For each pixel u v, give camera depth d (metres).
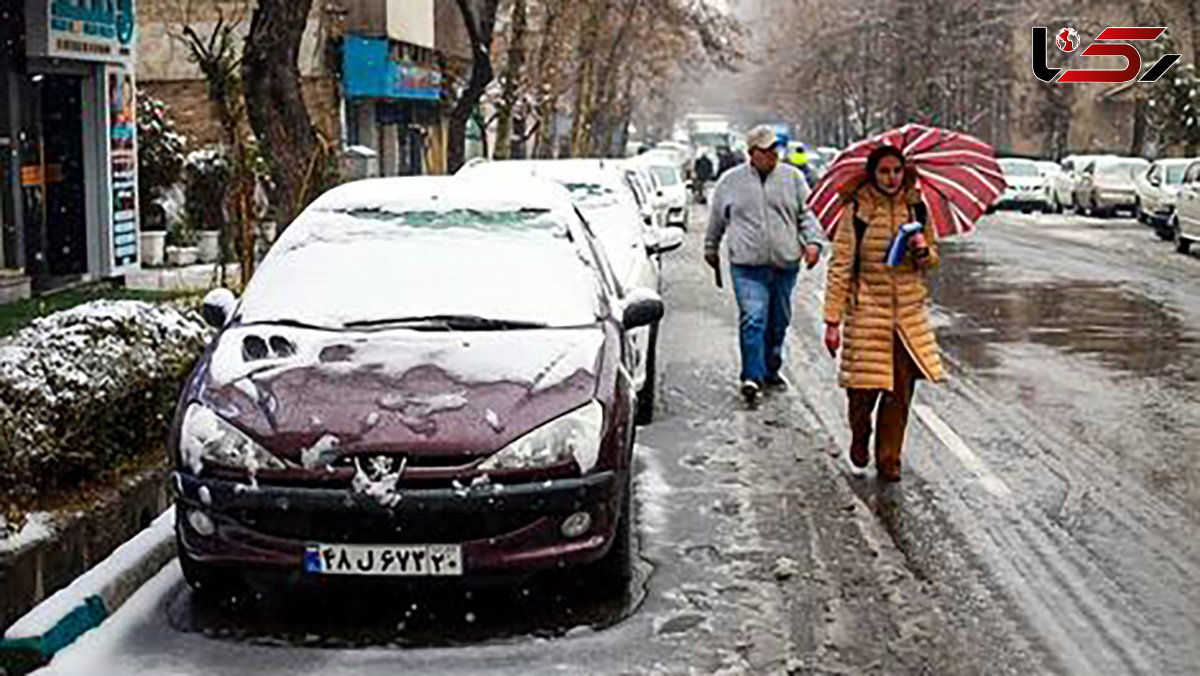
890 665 5.85
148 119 20.41
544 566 6.14
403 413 6.18
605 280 7.85
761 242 11.81
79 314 7.87
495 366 6.52
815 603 6.61
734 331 16.22
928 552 7.41
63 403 6.95
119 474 7.41
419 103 38.34
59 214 16.83
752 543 7.54
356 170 29.09
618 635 6.16
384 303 7.21
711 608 6.52
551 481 6.11
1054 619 6.40
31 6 15.09
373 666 5.80
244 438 6.12
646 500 8.40
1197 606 6.58
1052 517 8.09
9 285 14.84
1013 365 13.56
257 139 13.64
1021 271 23.58
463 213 7.91
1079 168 43.12
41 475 6.83
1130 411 11.23
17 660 5.78
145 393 7.74
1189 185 27.36
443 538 6.05
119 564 6.64
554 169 13.53
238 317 7.22
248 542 6.13
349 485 5.98
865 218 8.79
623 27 47.88
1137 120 54.09
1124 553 7.40
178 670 5.75
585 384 6.48
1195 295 19.91
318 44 29.62
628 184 15.01
